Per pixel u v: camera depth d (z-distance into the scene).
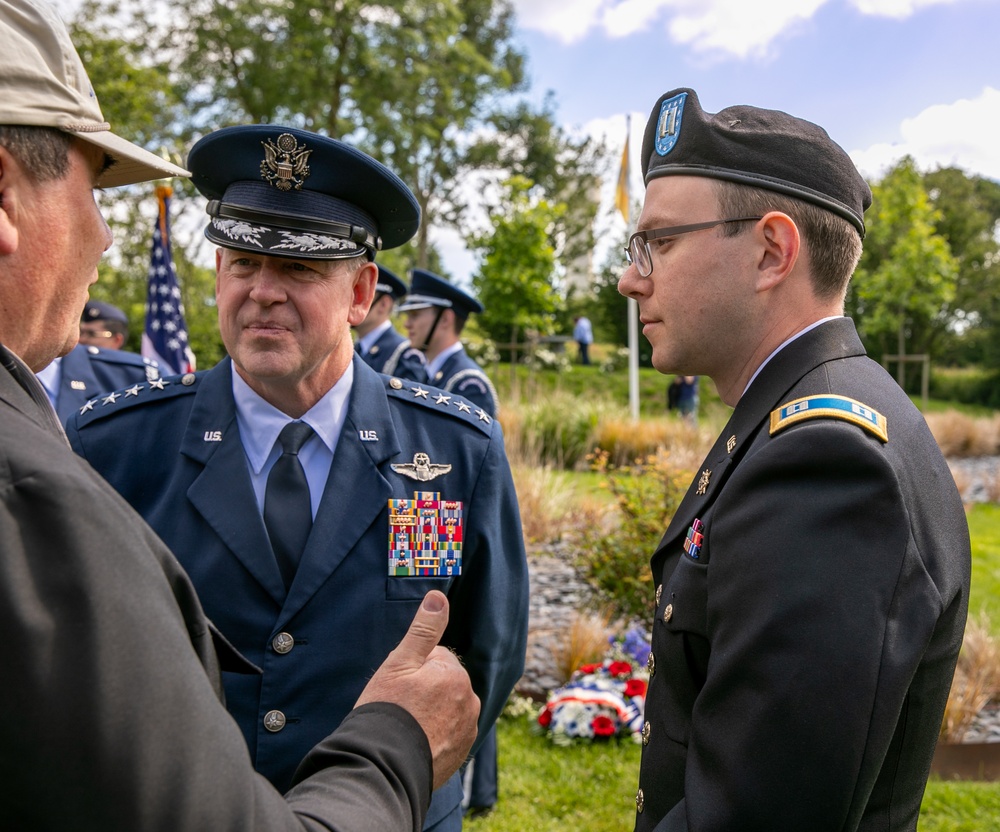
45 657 0.69
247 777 0.79
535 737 4.02
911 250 18.78
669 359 1.40
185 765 0.73
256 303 1.63
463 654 1.87
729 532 1.13
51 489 0.74
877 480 1.06
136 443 1.75
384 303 5.58
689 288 1.33
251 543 1.62
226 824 0.75
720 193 1.31
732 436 1.31
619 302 25.86
